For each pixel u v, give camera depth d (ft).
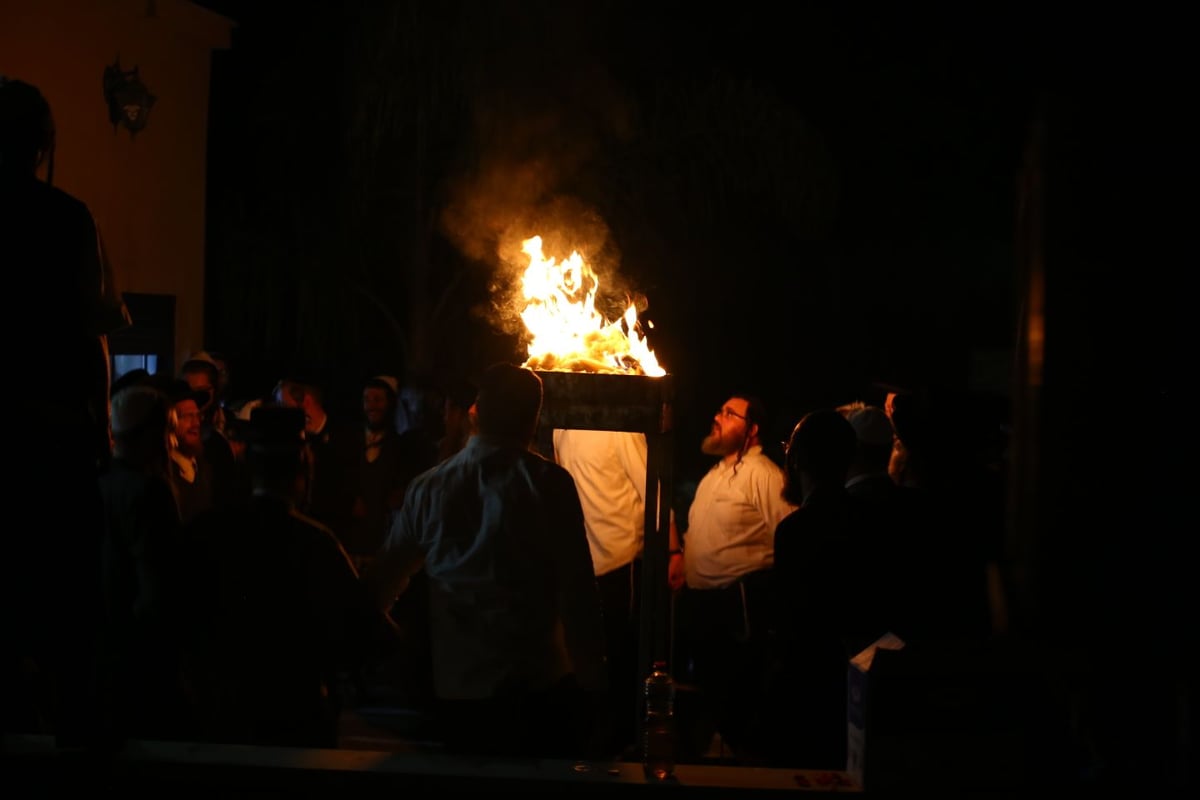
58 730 9.64
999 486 12.16
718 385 51.55
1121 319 6.24
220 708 11.74
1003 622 9.29
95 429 9.55
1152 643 6.36
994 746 9.14
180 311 30.83
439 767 9.82
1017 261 6.89
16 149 9.26
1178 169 6.16
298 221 40.75
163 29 29.81
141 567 12.48
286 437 11.84
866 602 11.78
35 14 25.21
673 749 9.98
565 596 11.46
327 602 11.69
